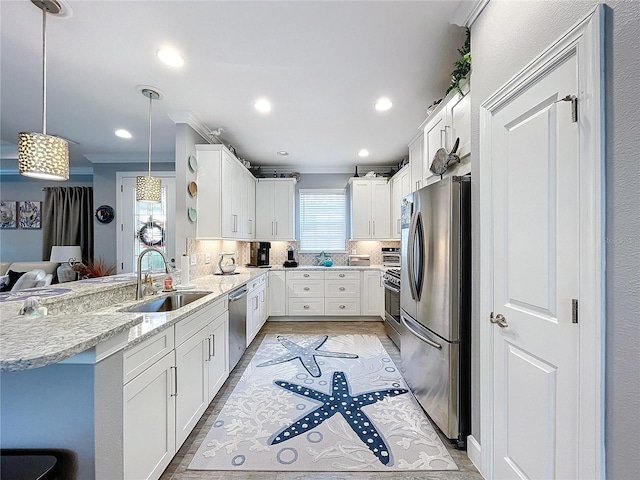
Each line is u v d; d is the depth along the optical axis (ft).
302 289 14.92
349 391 7.84
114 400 3.27
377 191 15.69
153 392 4.54
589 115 3.00
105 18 5.26
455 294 5.67
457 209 5.67
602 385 2.88
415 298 7.09
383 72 7.09
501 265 4.57
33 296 4.64
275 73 7.10
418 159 10.82
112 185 14.65
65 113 9.36
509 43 4.37
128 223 14.55
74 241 16.29
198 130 10.29
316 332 13.15
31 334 2.75
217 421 6.53
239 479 4.96
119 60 6.54
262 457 5.44
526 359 4.04
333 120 9.91
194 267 10.21
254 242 15.20
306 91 7.97
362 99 8.44
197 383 6.15
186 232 9.62
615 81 2.75
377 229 15.67
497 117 4.66
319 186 16.97
